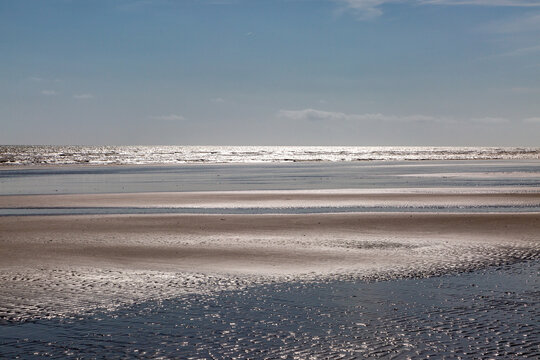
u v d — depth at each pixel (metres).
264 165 124.06
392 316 12.83
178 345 11.07
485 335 11.48
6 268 18.12
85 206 38.50
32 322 12.58
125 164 127.69
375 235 25.06
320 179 70.31
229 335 11.62
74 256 20.22
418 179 68.25
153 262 19.11
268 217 31.14
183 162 142.50
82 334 11.77
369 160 164.25
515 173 80.25
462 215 31.45
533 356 10.33
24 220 30.53
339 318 12.70
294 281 16.30
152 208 37.19
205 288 15.50
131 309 13.52
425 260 19.39
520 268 18.05
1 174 84.12
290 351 10.70
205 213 34.03
